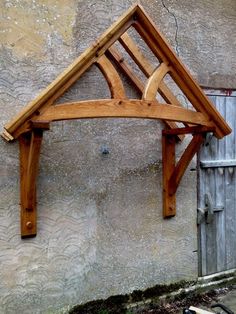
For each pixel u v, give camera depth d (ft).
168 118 8.75
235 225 13.12
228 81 12.74
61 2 9.59
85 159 9.98
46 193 9.40
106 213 10.32
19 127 7.56
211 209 12.35
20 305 9.04
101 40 8.03
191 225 11.94
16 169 8.96
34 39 9.22
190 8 11.85
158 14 11.16
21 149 8.89
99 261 10.21
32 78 9.20
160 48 8.73
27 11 9.12
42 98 7.51
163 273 11.32
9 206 8.90
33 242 9.23
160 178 11.23
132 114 8.30
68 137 9.71
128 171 10.67
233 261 13.08
